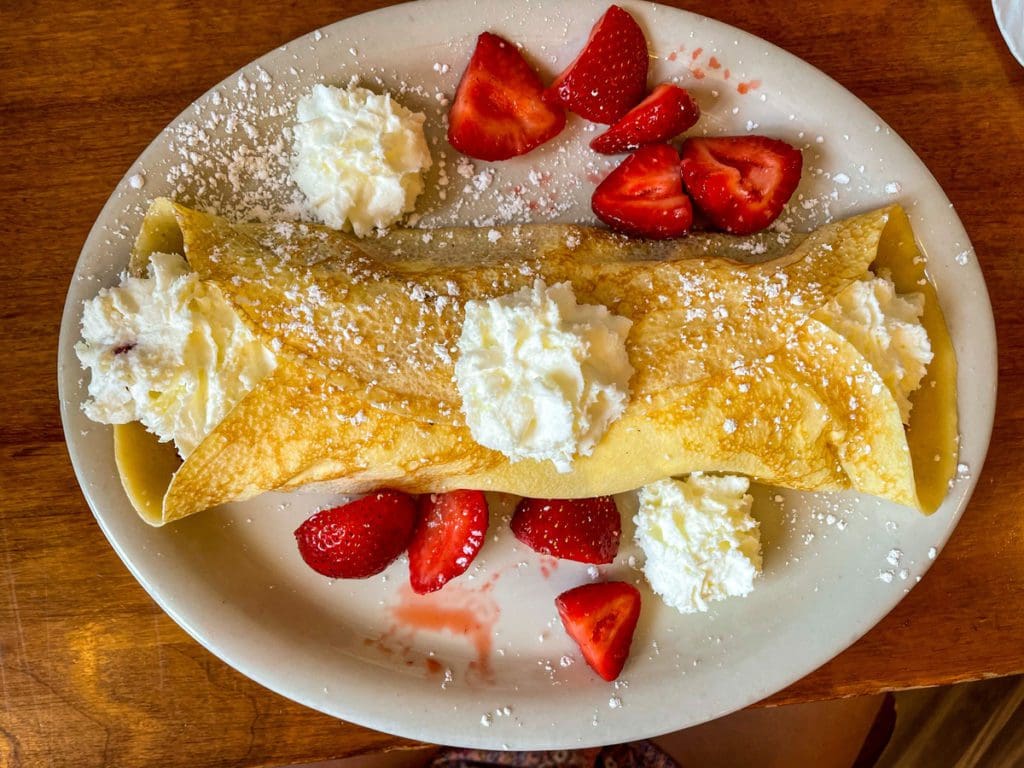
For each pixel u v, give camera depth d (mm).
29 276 279
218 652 278
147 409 247
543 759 358
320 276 252
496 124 282
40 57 279
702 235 290
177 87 282
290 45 274
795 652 290
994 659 306
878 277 278
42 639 284
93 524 284
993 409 286
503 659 297
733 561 285
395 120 274
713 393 256
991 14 297
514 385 238
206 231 258
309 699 283
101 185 281
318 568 283
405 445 249
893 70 298
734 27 285
